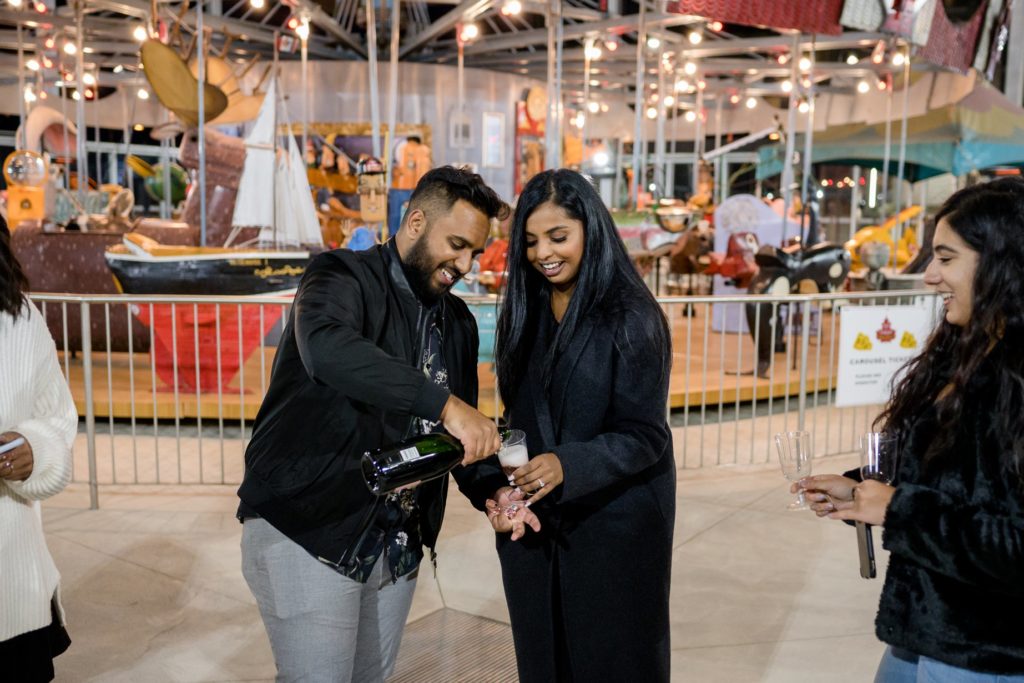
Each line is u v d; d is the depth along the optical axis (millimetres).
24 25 14219
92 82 15680
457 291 7738
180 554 4438
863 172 20359
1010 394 1466
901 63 14359
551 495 2092
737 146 16750
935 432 1635
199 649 3438
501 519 2018
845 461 6418
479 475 2150
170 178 18234
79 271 9125
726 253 11531
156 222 10047
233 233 9203
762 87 18562
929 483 1594
